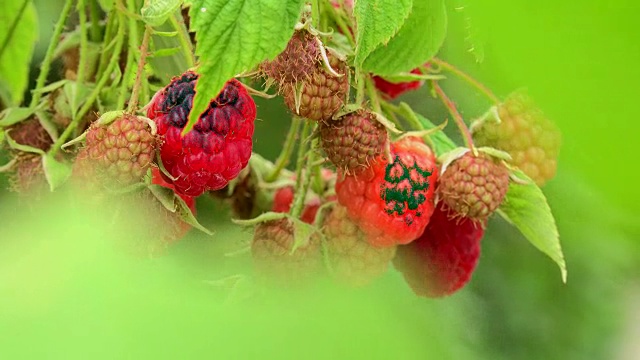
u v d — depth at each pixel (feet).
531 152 1.03
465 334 0.47
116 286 0.27
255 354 0.26
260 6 0.84
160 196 0.97
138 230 0.96
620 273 0.95
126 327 0.25
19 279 0.28
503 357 0.48
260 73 0.98
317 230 1.08
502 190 1.07
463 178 1.07
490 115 1.06
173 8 0.94
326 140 1.04
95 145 0.97
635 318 0.97
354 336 0.28
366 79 1.06
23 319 0.24
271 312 0.29
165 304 0.27
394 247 1.09
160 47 1.11
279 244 1.07
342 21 1.05
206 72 0.84
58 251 0.30
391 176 1.06
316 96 0.98
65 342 0.24
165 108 0.97
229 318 0.27
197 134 0.96
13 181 1.06
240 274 1.06
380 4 0.90
